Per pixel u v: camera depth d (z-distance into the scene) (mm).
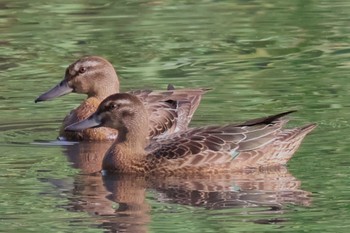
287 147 15344
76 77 18344
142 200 13914
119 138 15703
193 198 13953
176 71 20391
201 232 12539
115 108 15789
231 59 21000
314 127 15617
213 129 15688
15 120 18078
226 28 23031
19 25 23547
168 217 13156
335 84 19031
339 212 13148
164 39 22469
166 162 15352
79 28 23281
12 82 20094
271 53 21312
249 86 19188
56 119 18172
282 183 14453
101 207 13641
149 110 17781
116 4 24953
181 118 17859
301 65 20406
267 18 23688
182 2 25172
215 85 19328
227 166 15328
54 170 15398
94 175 15242
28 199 13977
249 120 16125
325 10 24172
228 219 13016
